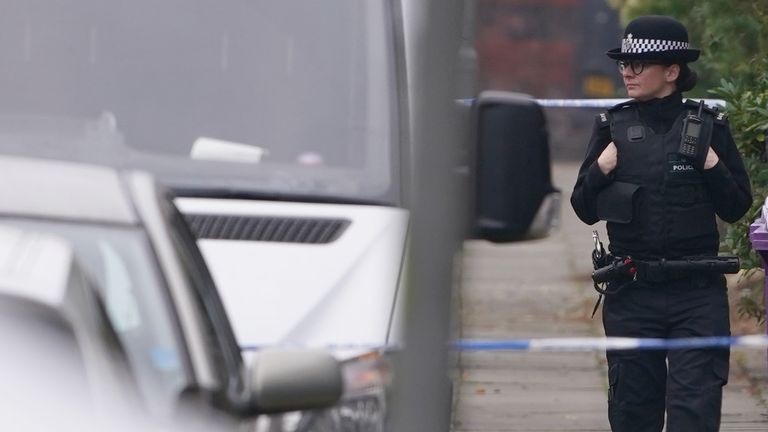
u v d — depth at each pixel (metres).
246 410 14.85
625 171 25.98
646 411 26.58
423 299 21.05
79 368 13.47
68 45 22.72
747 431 32.19
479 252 58.50
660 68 25.84
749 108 35.06
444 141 21.75
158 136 22.23
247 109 22.45
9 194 15.52
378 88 22.41
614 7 54.62
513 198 22.64
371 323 19.33
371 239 20.59
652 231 25.88
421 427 20.72
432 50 21.89
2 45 22.70
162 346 14.79
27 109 22.39
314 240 20.55
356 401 18.69
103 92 22.52
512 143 22.56
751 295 39.31
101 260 15.07
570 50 99.44
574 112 94.44
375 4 22.86
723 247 36.72
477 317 45.19
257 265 19.95
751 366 37.62
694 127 25.81
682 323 26.03
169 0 22.98
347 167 21.98
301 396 14.79
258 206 21.14
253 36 22.81
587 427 32.75
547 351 40.12
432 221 21.48
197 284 16.20
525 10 98.81
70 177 15.90
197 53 22.73
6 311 13.58
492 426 32.59
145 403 14.30
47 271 13.94
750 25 42.84
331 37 22.77
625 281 26.25
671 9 48.97
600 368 38.38
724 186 25.81
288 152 22.16
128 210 15.69
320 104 22.44
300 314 19.34
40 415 13.12
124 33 22.80
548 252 58.69
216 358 15.53
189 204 21.05
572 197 26.70
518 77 99.69
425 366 20.88
